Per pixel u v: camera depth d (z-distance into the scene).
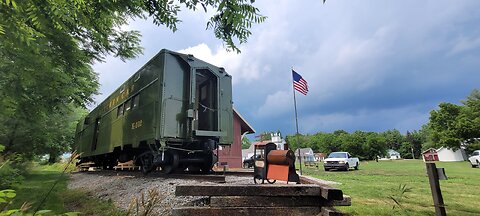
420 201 5.93
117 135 10.12
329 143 101.50
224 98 8.62
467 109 43.62
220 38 3.09
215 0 2.55
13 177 5.44
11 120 9.17
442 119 46.28
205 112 8.71
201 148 8.31
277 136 57.81
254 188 3.43
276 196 3.50
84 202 5.60
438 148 53.88
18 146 10.38
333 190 3.23
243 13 2.48
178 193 3.35
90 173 12.16
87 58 6.27
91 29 4.93
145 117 7.92
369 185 9.14
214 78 8.67
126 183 6.86
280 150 4.73
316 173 16.91
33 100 6.06
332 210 3.28
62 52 5.14
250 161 27.06
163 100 7.20
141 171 9.23
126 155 10.59
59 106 7.12
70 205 5.49
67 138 17.98
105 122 12.15
